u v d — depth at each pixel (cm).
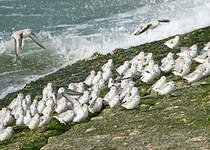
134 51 3750
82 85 2655
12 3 6744
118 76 2886
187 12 5453
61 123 2181
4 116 2589
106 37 5084
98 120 2094
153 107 2114
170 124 1816
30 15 6216
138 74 2802
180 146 1564
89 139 1827
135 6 6338
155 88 2359
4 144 2091
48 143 1933
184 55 2767
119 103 2261
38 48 4916
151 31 4731
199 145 1543
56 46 4956
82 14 6216
